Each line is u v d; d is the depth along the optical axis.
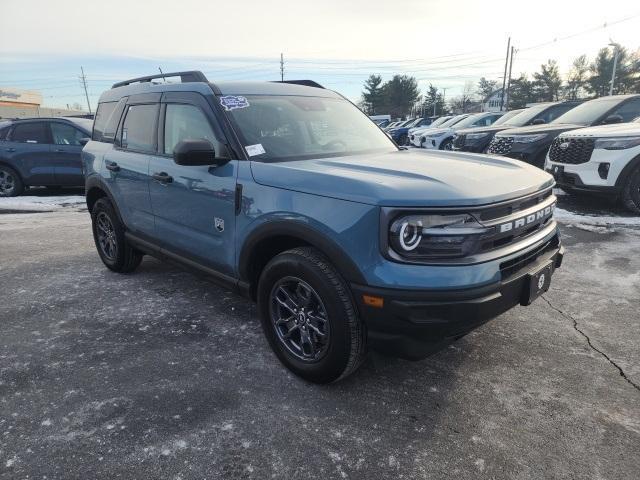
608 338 3.39
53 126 9.91
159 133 3.87
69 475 2.18
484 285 2.37
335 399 2.73
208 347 3.34
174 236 3.77
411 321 2.33
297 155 3.23
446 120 21.70
